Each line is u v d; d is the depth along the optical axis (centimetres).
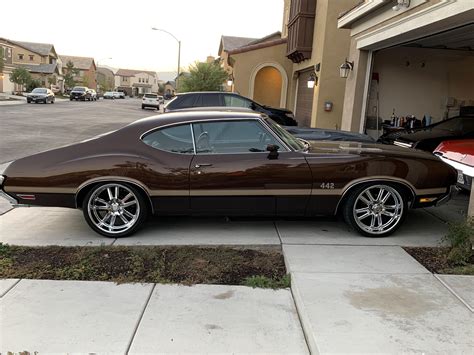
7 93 5709
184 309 351
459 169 618
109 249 466
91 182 484
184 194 492
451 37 999
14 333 312
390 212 510
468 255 433
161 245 481
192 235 515
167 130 508
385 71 1261
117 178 485
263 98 2253
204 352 295
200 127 508
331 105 1437
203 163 490
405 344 295
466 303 351
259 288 389
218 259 445
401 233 526
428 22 731
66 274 409
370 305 346
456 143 676
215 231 529
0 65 5550
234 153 497
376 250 466
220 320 335
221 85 3172
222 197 493
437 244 487
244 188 491
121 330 319
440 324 320
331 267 419
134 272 413
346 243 488
